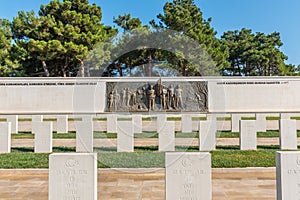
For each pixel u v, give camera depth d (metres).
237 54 54.16
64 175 5.84
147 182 8.50
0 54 37.09
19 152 12.82
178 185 5.95
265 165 9.91
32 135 18.61
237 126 19.61
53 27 31.95
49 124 12.84
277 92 32.44
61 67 36.88
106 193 7.46
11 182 8.58
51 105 32.00
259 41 55.28
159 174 9.41
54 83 32.09
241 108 32.19
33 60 37.44
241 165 9.95
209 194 5.93
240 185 8.11
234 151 12.49
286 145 13.16
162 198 7.07
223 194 7.32
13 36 38.88
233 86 32.34
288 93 32.38
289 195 5.61
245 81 32.34
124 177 9.05
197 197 5.94
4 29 38.78
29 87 32.12
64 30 31.94
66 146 14.08
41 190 7.79
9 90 32.16
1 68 36.53
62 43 32.78
